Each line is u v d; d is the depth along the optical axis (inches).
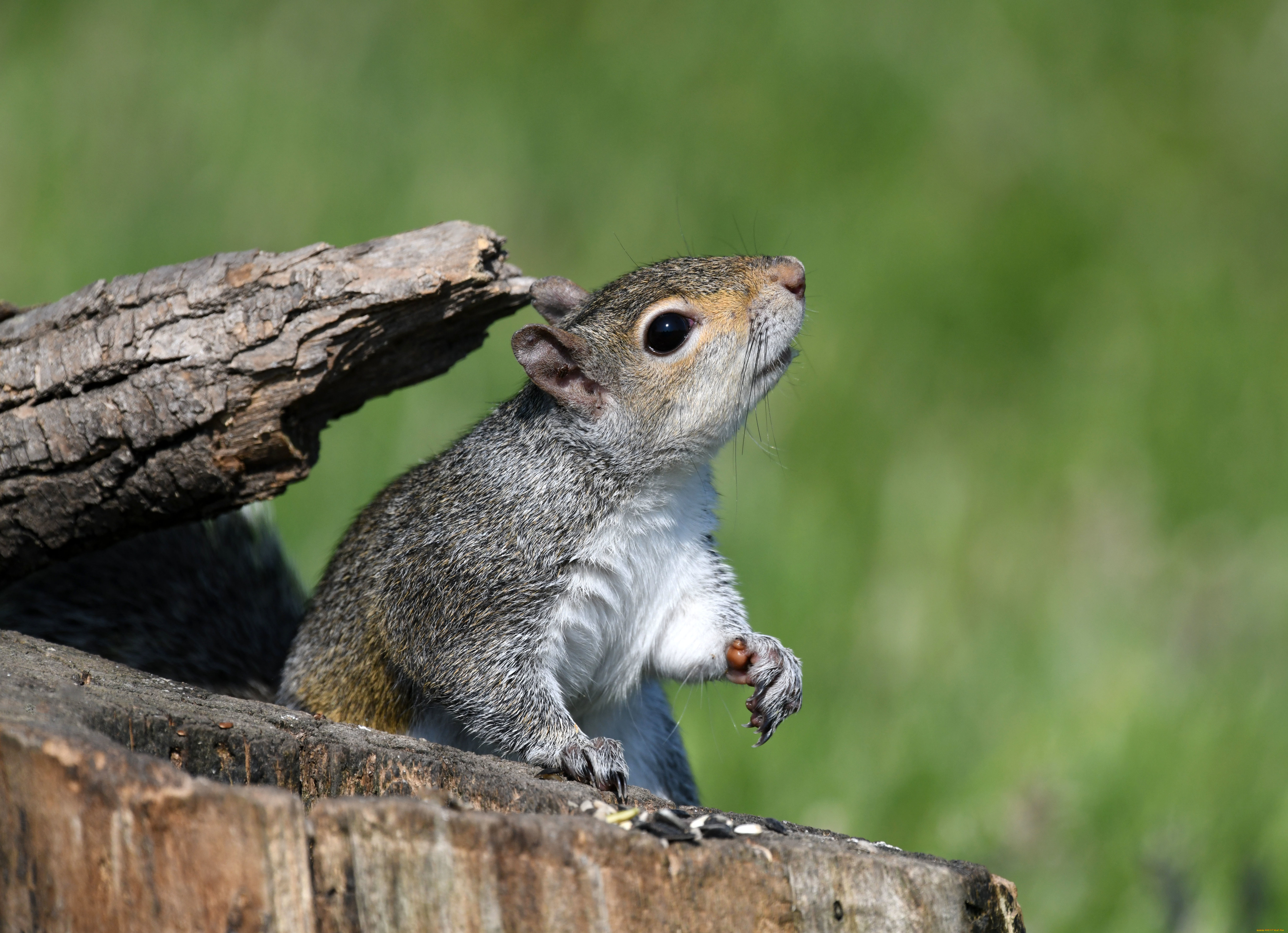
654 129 663.1
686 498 324.5
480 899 183.2
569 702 326.6
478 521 309.0
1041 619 465.4
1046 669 437.1
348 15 701.3
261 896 175.3
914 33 724.7
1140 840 363.9
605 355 315.3
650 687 346.3
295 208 597.6
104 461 279.9
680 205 625.9
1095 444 541.3
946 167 661.9
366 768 227.8
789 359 323.6
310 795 225.1
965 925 207.6
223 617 356.2
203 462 280.8
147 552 353.7
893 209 635.5
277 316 275.6
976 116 685.3
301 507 483.2
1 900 185.8
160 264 570.3
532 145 649.0
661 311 315.3
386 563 318.7
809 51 710.5
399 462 494.9
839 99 689.6
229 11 691.4
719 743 406.9
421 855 182.5
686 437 317.1
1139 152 677.9
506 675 300.2
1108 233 639.1
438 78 676.7
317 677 324.2
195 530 362.3
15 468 280.7
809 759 408.2
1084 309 604.1
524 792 227.0
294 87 657.0
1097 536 505.0
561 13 722.2
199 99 642.2
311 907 177.3
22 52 657.6
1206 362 580.4
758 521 486.6
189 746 217.0
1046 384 572.7
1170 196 660.7
